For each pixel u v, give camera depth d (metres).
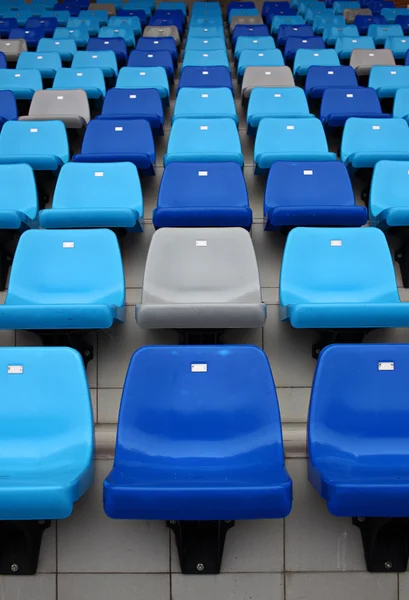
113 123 4.02
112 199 3.37
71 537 2.11
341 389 2.11
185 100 4.71
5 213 2.88
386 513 1.77
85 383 2.12
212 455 2.04
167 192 3.35
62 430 2.08
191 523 2.06
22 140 3.99
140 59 6.08
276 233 3.24
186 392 2.11
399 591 2.07
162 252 2.77
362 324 2.38
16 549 2.07
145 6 9.80
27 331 2.67
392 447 2.07
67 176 3.42
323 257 2.79
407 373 2.14
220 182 3.38
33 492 1.76
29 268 2.78
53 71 5.61
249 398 2.10
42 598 2.07
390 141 4.00
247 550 2.10
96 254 2.80
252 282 2.72
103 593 2.08
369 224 3.40
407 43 6.81
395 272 3.09
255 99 4.71
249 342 2.69
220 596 2.07
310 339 2.67
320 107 4.86
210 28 7.71
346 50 6.59
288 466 2.17
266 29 7.71
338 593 2.07
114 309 2.46
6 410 2.11
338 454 2.04
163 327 2.38
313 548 2.11
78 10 9.57
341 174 3.38
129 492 1.75
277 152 3.70
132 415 2.07
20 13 9.11
